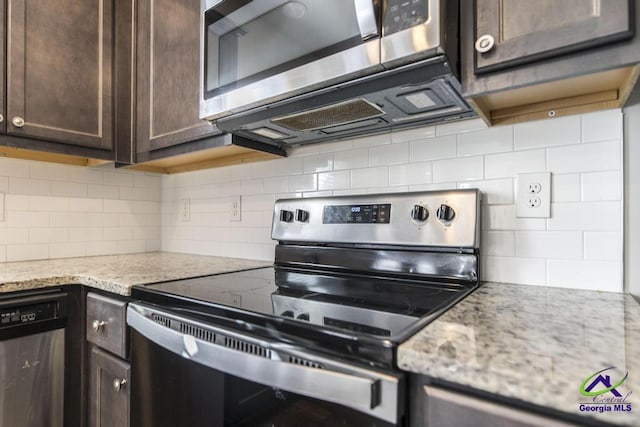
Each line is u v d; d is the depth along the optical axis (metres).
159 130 1.43
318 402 0.65
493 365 0.45
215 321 0.76
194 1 1.30
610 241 0.86
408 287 0.97
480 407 0.46
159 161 1.61
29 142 1.27
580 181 0.89
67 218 1.64
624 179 0.85
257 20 0.97
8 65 1.22
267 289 0.95
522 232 0.96
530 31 0.66
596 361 0.45
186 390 0.86
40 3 1.29
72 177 1.65
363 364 0.54
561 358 0.46
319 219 1.24
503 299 0.80
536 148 0.94
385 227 1.09
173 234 1.91
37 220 1.55
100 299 1.08
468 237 0.96
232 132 1.20
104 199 1.75
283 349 0.62
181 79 1.34
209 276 1.14
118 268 1.30
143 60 1.50
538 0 0.66
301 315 0.68
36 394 1.08
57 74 1.33
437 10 0.69
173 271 1.23
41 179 1.56
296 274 1.17
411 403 0.52
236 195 1.62
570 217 0.90
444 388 0.49
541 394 0.40
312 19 0.85
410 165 1.15
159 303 0.90
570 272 0.90
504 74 0.70
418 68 0.75
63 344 1.13
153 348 0.93
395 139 1.18
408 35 0.72
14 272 1.19
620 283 0.85
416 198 1.05
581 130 0.89
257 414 0.73
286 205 1.33
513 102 0.90
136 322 0.90
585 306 0.73
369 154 1.23
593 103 0.86
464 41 0.74
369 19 0.75
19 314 1.04
